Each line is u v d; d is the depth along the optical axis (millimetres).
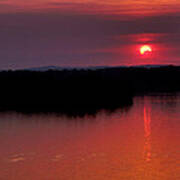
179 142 45250
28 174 34406
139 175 34000
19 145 44875
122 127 54938
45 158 39188
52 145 44625
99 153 40938
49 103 81438
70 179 33031
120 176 33781
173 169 35344
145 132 51188
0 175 34406
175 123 57219
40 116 64688
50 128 54688
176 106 75500
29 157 39625
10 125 57469
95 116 64250
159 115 64688
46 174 34438
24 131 52969
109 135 49688
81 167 36094
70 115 65562
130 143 45125
